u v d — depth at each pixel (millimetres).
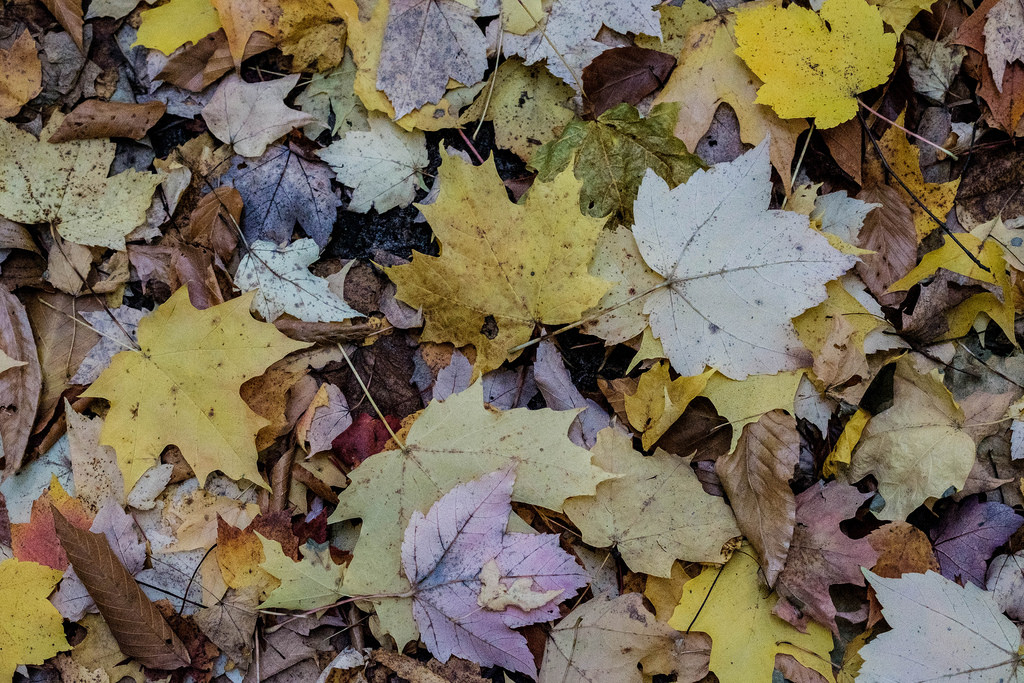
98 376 895
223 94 913
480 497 867
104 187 905
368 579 873
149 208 908
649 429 888
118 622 875
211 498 895
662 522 884
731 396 888
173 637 882
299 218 913
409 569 867
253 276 899
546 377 898
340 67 917
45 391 901
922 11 917
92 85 914
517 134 918
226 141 913
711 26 902
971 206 918
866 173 908
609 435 886
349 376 909
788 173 903
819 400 898
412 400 909
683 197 885
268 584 885
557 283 889
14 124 901
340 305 901
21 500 898
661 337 889
